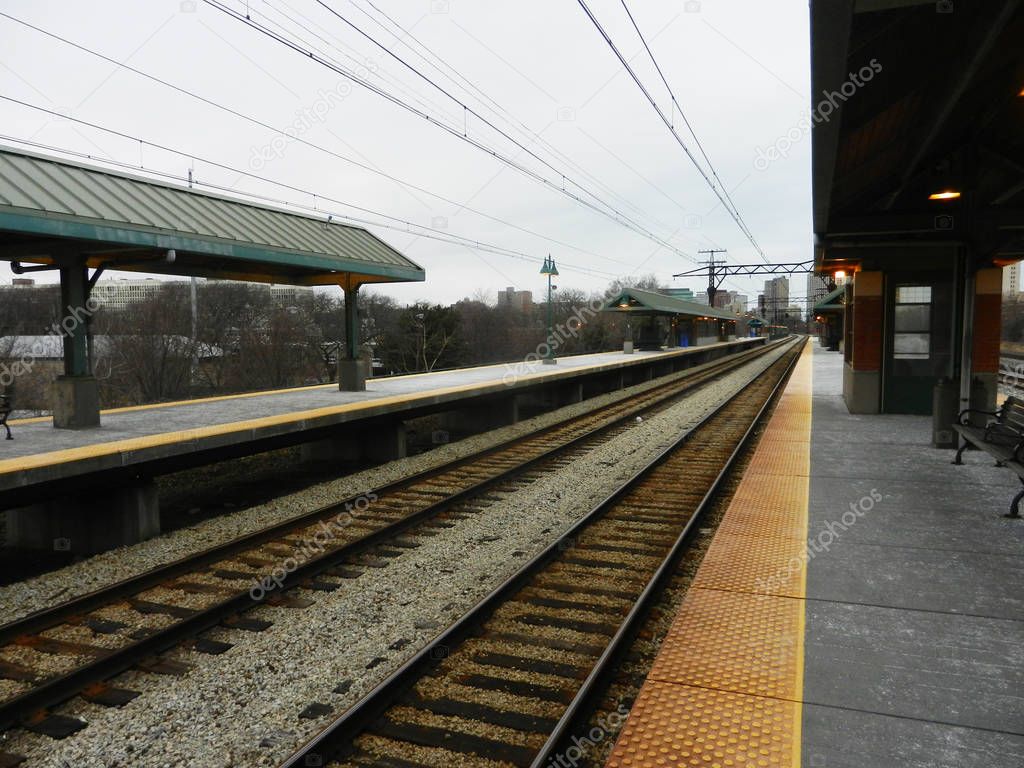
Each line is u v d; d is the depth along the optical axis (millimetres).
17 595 5941
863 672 3559
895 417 13086
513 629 4902
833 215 8820
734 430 13938
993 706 3215
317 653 4648
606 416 17375
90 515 7547
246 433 8758
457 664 4391
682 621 4227
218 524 8062
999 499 6988
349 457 12562
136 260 9172
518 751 3471
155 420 9422
